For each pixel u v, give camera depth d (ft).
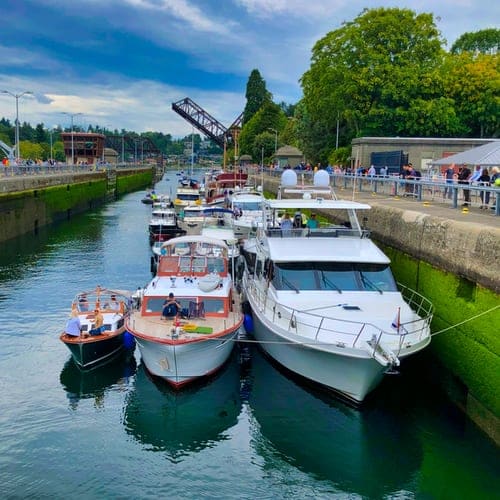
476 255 42.09
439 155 133.59
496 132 163.22
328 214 87.61
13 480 37.42
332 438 42.70
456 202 63.98
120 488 36.99
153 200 214.48
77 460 39.93
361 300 49.19
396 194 86.74
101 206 225.76
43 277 89.81
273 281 51.72
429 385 49.83
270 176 188.55
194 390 50.44
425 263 52.54
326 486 37.65
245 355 56.80
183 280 59.00
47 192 154.81
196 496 36.45
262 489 37.32
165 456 40.81
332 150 187.83
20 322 67.15
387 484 37.73
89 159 391.45
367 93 158.51
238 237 97.09
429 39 162.30
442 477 37.91
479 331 41.19
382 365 40.96
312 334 45.14
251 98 382.42
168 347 47.65
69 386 51.24
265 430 44.04
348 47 161.27
